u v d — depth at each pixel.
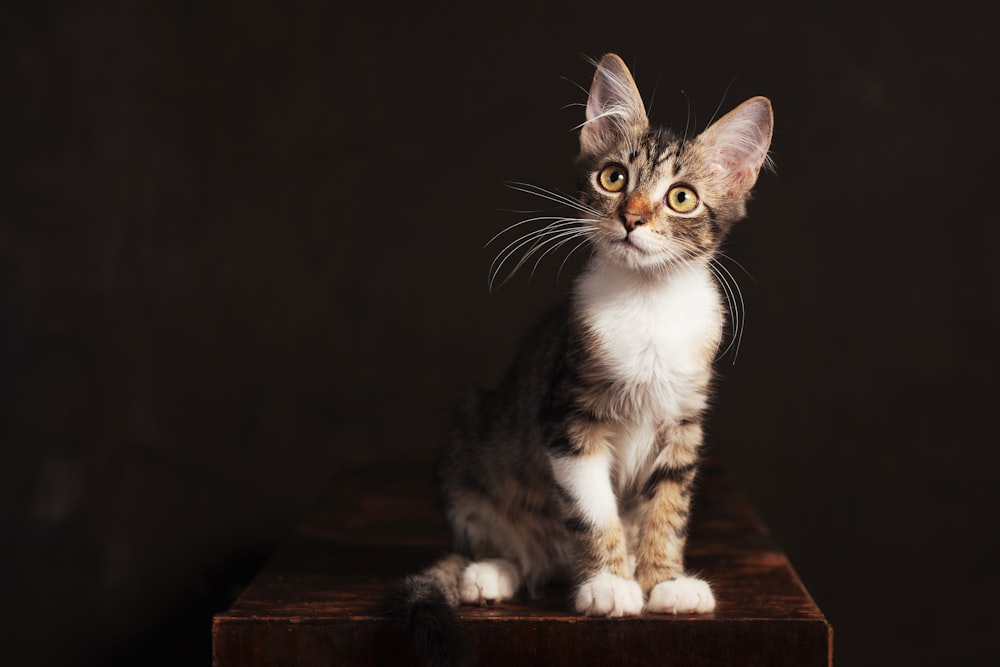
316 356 1.28
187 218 1.27
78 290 1.27
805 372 1.26
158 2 1.26
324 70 1.26
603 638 0.79
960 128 1.24
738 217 0.87
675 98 1.24
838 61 1.24
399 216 1.26
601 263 0.86
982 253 1.24
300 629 0.80
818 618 0.79
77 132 1.27
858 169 1.24
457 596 0.83
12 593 1.28
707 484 1.10
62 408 1.28
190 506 1.29
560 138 1.25
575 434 0.83
